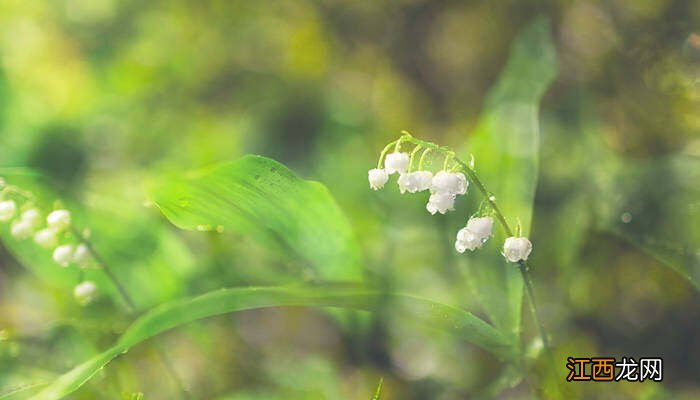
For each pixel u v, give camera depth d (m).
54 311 0.60
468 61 0.72
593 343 0.60
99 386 0.56
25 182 0.57
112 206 0.59
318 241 0.54
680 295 0.61
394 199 0.64
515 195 0.56
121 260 0.58
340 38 0.75
